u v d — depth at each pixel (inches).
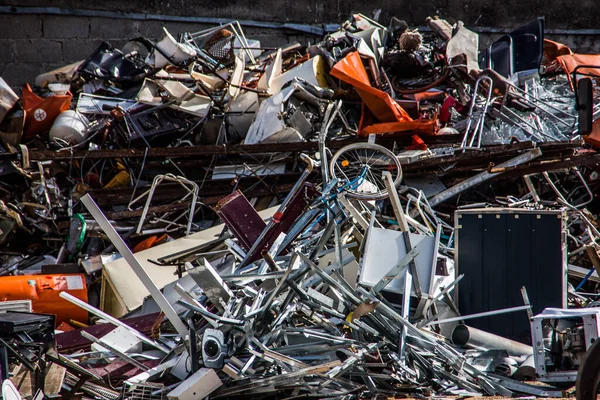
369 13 2509.8
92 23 2265.0
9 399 794.8
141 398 942.4
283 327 1015.6
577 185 1670.8
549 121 1763.0
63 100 1663.4
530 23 2004.2
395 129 1566.2
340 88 1726.1
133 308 1302.9
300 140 1583.4
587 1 2701.8
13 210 1480.1
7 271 1449.3
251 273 1081.4
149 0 2325.3
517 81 1909.4
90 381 991.6
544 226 1142.3
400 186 1555.1
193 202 1456.7
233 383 948.0
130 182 1596.9
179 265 1266.0
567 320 1046.4
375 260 1082.7
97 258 1401.3
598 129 1646.2
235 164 1592.0
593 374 745.6
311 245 1228.5
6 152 1600.6
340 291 1043.9
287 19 2452.0
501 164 1562.5
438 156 1551.4
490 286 1153.4
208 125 1689.2
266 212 1430.9
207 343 946.1
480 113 1670.8
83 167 1603.1
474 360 1031.0
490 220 1163.9
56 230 1503.4
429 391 962.7
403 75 1791.3
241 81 1733.5
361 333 1019.9
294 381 931.3
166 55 1765.5
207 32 1892.2
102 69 1840.6
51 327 951.6
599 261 1279.5
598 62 2066.9
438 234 1093.8
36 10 2199.8
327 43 1814.7
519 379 1013.8
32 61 2206.0
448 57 1781.5
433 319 1055.6
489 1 2608.3
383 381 970.7
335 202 1199.6
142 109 1691.7
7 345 890.1
